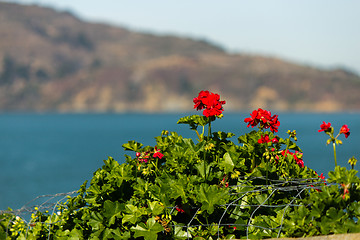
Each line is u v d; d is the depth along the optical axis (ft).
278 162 15.99
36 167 249.14
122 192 15.51
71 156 310.86
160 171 16.08
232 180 15.81
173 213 14.94
